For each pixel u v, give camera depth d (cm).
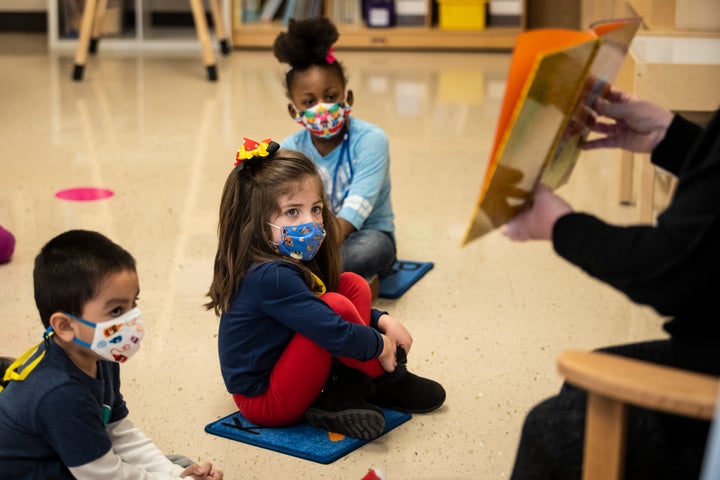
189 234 288
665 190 303
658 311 111
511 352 217
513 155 110
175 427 186
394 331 191
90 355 144
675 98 255
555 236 119
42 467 139
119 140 391
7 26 630
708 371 110
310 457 174
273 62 560
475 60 566
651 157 144
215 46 595
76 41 583
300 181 176
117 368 154
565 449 116
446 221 304
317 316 170
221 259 180
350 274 193
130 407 193
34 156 366
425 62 558
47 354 141
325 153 246
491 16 591
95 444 138
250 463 173
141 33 597
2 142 384
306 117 236
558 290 253
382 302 244
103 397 147
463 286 255
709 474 81
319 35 233
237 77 517
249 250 177
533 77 103
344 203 240
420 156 374
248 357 179
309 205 178
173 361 212
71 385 137
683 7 303
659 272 106
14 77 504
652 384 98
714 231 102
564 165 134
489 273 264
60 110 438
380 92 482
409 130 413
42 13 628
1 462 138
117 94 473
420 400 190
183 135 400
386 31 591
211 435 183
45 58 555
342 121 239
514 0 585
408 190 334
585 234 115
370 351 174
